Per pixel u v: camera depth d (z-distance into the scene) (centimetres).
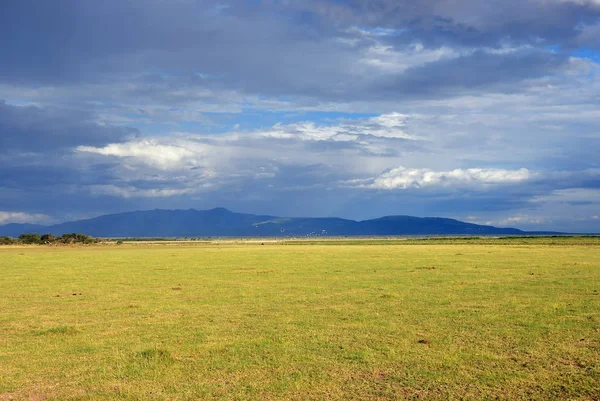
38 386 1380
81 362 1602
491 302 2648
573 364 1522
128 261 6450
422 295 2931
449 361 1555
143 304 2734
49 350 1750
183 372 1485
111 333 2014
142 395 1298
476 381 1380
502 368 1489
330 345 1761
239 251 9419
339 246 12238
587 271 4400
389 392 1302
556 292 3028
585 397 1261
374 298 2833
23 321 2297
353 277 4016
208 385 1367
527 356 1609
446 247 10319
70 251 10150
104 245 14975
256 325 2122
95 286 3606
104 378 1440
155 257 7394
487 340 1819
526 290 3128
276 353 1670
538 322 2108
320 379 1406
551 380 1382
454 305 2562
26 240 16812
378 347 1723
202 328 2078
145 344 1817
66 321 2283
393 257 6712
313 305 2622
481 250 8594
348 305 2600
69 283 3812
